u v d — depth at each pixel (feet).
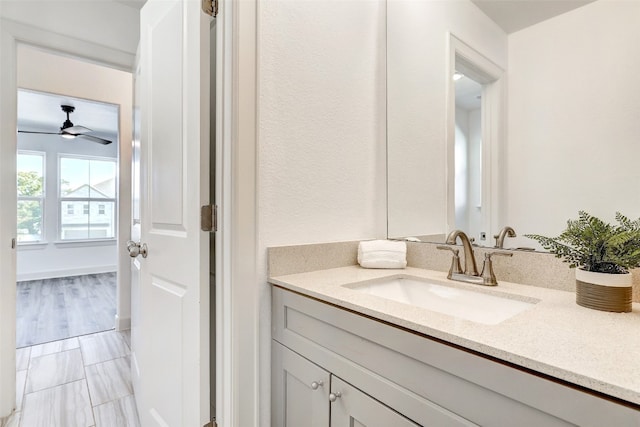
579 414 1.56
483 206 3.82
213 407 3.95
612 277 2.42
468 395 1.97
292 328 3.37
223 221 3.49
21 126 15.64
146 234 4.69
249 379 3.47
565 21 3.19
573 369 1.57
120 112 9.42
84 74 9.07
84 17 6.29
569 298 2.85
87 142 17.99
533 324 2.19
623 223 2.79
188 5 3.68
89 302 12.03
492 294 3.17
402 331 2.32
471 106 3.97
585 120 3.04
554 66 3.26
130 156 9.44
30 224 16.28
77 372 6.69
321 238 4.13
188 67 3.67
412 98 4.62
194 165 3.56
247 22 3.48
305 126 3.99
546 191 3.29
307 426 3.16
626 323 2.20
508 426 1.80
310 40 4.06
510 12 3.60
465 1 4.03
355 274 3.84
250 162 3.48
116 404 5.60
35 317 10.21
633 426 1.42
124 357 7.41
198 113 3.48
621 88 2.84
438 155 4.32
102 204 18.57
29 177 16.26
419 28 4.57
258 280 3.56
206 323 3.49
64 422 5.11
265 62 3.63
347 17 4.49
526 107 3.46
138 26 6.93
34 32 5.74
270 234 3.66
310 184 4.03
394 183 4.80
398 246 4.25
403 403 2.31
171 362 4.00
